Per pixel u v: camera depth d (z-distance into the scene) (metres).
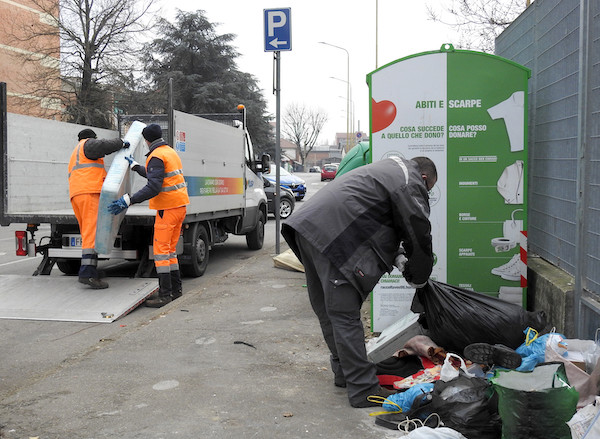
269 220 19.16
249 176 11.61
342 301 3.90
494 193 5.21
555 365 3.34
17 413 3.89
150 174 6.79
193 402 4.03
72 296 7.11
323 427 3.62
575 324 4.35
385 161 4.07
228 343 5.42
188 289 8.20
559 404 2.98
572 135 4.74
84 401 4.08
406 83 5.23
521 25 6.32
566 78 4.86
